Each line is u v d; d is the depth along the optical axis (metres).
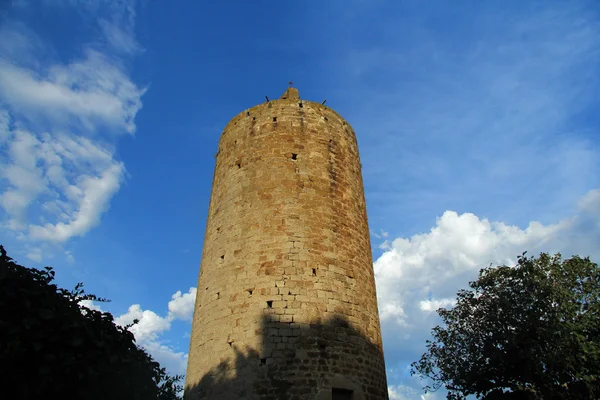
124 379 10.85
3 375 9.14
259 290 16.11
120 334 11.97
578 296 23.48
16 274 10.62
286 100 21.52
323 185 19.14
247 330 15.50
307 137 20.31
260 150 19.88
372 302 18.36
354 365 15.69
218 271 17.77
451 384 27.08
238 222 18.30
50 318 10.07
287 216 17.70
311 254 17.03
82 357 10.20
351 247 18.44
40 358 9.62
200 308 17.94
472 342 26.56
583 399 21.64
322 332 15.59
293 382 14.39
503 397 25.27
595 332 22.58
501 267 26.56
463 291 28.12
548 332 22.06
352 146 22.25
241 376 14.76
